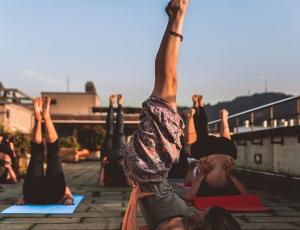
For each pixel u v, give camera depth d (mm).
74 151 21859
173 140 2270
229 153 5863
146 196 2277
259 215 5258
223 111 6559
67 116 28031
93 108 35875
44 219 4984
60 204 6031
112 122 8797
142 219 4848
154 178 2275
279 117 9406
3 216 5164
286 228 4496
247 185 9109
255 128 11164
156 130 2256
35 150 6008
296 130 8008
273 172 9430
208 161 5801
